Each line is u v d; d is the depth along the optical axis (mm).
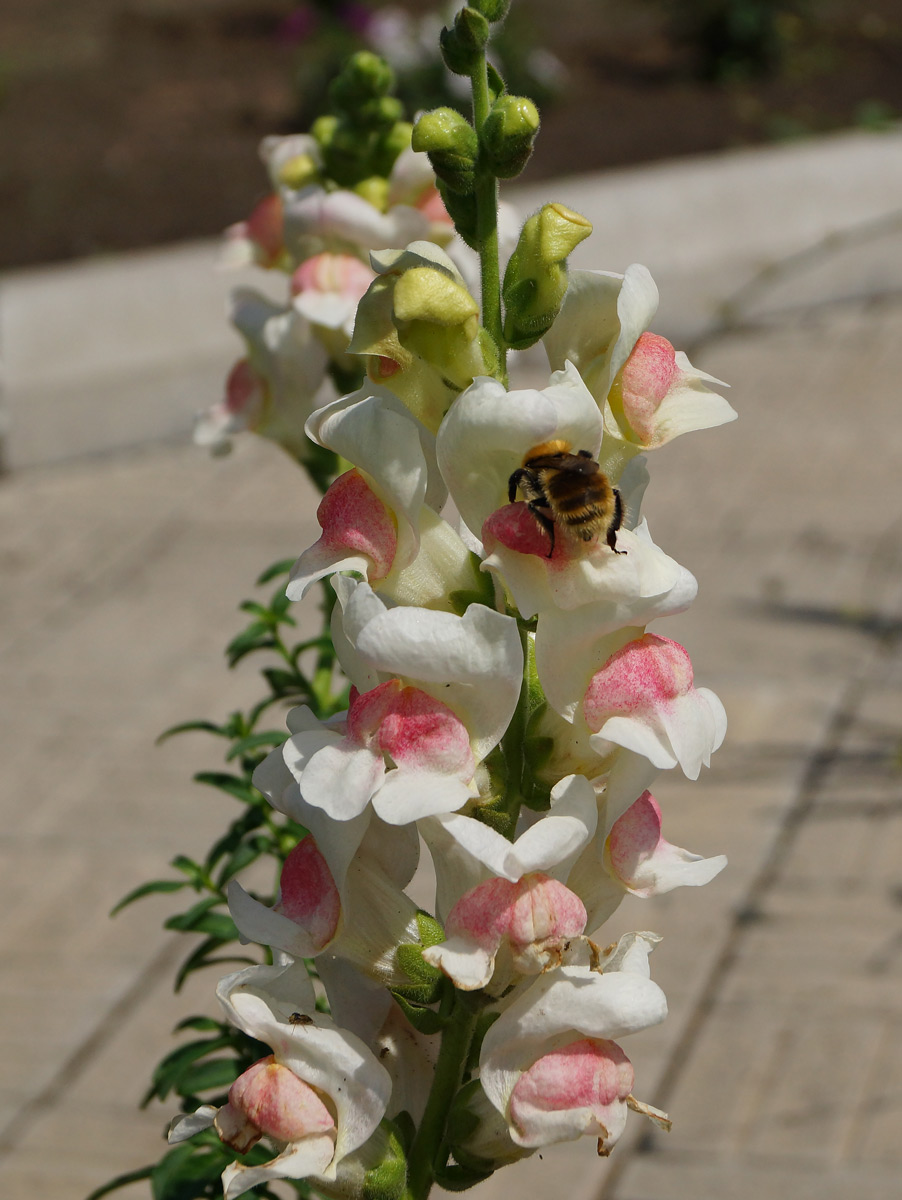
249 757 3145
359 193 3436
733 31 16234
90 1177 4375
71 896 5652
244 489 9453
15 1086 4738
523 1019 1779
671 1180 4203
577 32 18000
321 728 1911
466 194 1896
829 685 6645
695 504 8672
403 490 1768
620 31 18000
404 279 1755
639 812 1901
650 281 1827
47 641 7621
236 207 12789
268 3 19078
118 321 10141
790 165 12367
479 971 1742
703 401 1866
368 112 3422
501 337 1887
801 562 7859
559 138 14383
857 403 10062
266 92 15641
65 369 9953
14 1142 4512
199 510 9156
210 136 14469
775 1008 4805
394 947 1933
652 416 1834
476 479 1748
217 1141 2568
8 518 9156
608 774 1899
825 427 9695
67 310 10039
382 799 1686
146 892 2926
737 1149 4289
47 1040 4934
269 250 3699
